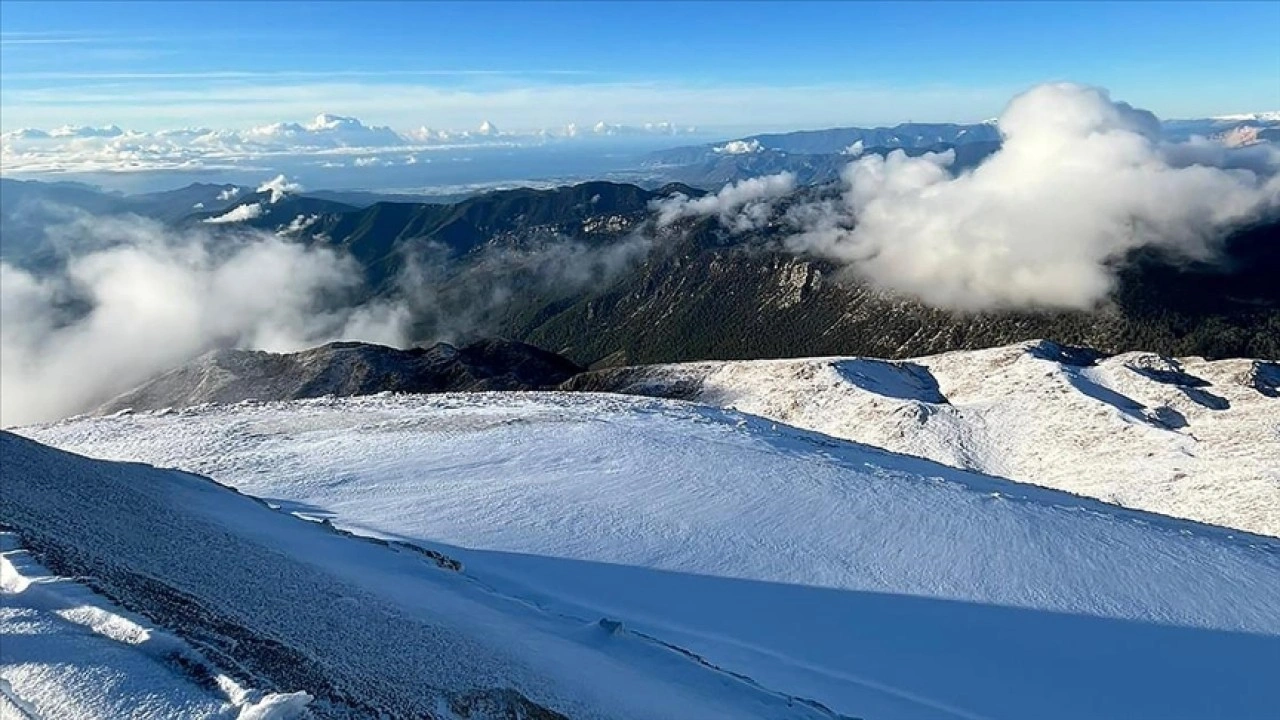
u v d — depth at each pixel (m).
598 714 11.45
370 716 8.36
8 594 9.54
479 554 23.84
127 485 20.14
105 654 8.24
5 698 7.33
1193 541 28.84
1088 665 18.69
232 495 24.23
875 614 20.98
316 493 32.03
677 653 15.98
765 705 14.20
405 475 34.47
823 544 26.22
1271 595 23.59
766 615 20.53
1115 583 23.89
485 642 13.29
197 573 12.78
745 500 30.70
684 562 24.12
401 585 16.78
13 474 17.17
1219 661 19.28
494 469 35.19
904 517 29.23
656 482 33.00
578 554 24.33
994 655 18.95
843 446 46.88
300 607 12.17
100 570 11.04
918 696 16.72
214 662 8.38
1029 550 26.31
